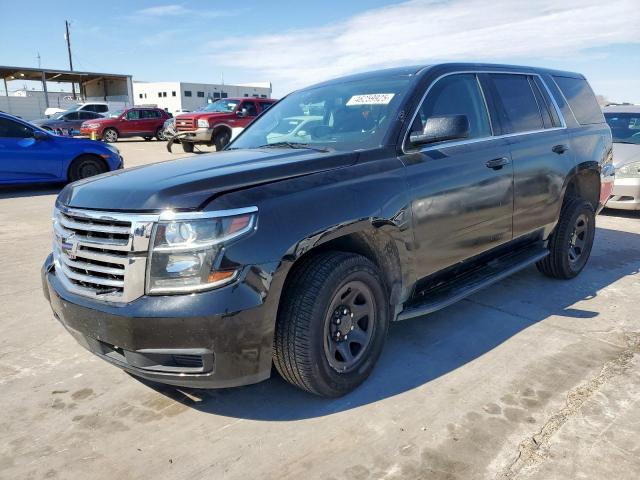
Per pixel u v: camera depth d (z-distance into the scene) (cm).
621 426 273
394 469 243
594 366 338
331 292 277
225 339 247
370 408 293
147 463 251
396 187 316
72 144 1106
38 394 313
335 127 369
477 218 377
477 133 396
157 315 243
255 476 241
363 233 306
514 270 416
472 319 416
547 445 258
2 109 4112
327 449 259
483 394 306
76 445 265
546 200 449
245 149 375
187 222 245
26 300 464
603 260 588
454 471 241
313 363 276
